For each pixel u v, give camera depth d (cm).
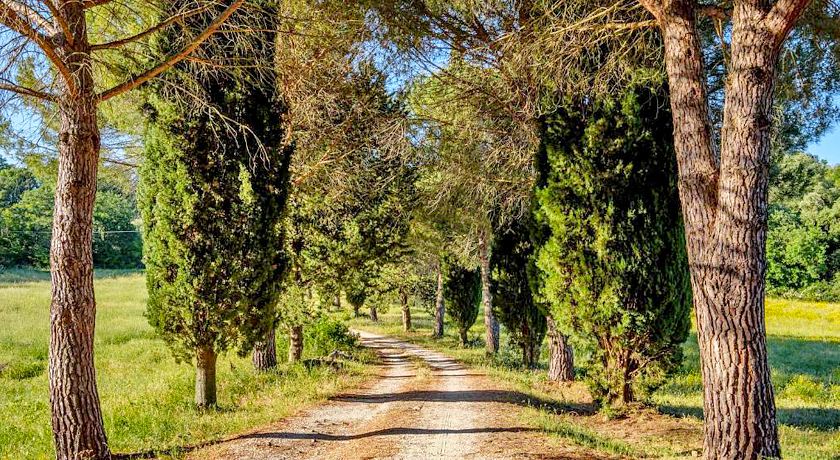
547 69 853
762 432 503
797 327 3084
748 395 507
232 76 915
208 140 898
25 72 682
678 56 576
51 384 603
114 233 6059
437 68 1070
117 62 830
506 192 1323
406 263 2266
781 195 3120
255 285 923
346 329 1986
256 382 1201
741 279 516
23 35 575
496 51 970
